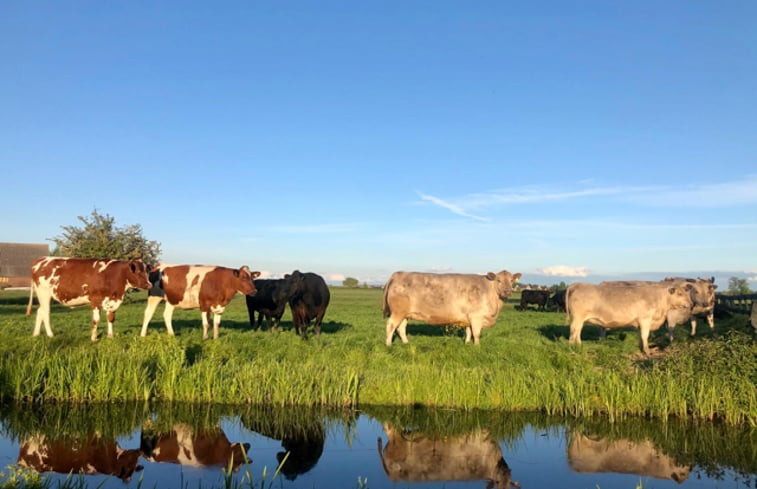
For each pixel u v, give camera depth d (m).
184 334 16.50
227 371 11.73
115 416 9.78
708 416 10.17
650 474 7.58
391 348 14.86
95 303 14.78
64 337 14.68
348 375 11.07
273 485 6.90
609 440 9.09
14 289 60.34
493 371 12.23
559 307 39.28
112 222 36.47
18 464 7.41
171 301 16.17
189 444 8.50
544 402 10.70
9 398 10.51
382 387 11.02
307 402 10.64
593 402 10.54
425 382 11.02
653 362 12.55
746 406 9.95
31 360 11.00
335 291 83.19
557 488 7.01
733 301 23.44
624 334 19.31
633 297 15.45
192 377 10.86
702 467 7.88
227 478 6.37
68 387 10.69
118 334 15.60
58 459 7.67
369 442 8.80
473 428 9.62
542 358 13.70
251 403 10.70
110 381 10.73
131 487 6.67
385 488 6.86
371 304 46.09
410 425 9.73
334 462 7.85
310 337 17.06
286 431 9.27
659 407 10.28
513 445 8.80
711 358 11.59
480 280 15.59
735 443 8.96
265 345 14.80
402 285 15.69
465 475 7.45
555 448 8.67
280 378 11.03
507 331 20.86
